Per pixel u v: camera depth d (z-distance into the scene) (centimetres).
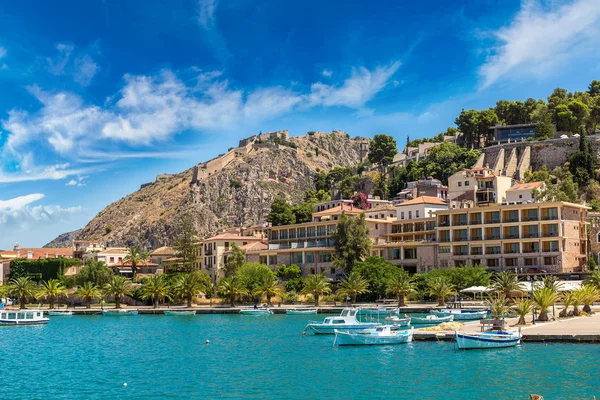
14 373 8056
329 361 8369
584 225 17350
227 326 12975
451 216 17838
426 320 11781
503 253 16688
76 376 7794
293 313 15225
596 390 6228
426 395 6356
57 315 16875
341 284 15938
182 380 7419
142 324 14000
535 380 6694
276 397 6494
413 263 18288
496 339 8569
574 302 11162
